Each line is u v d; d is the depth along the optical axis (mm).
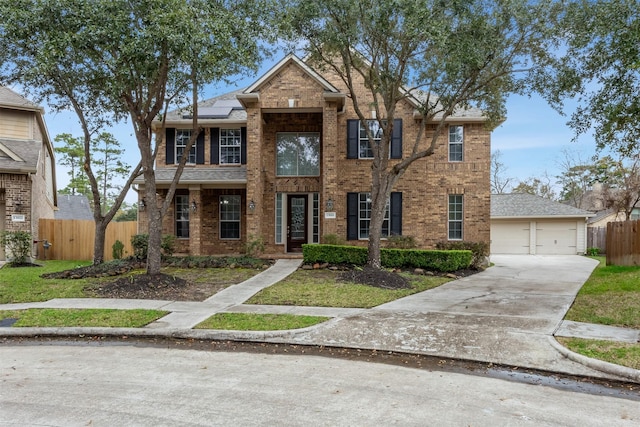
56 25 8820
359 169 16594
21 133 17859
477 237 16578
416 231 16406
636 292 9156
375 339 6547
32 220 15914
